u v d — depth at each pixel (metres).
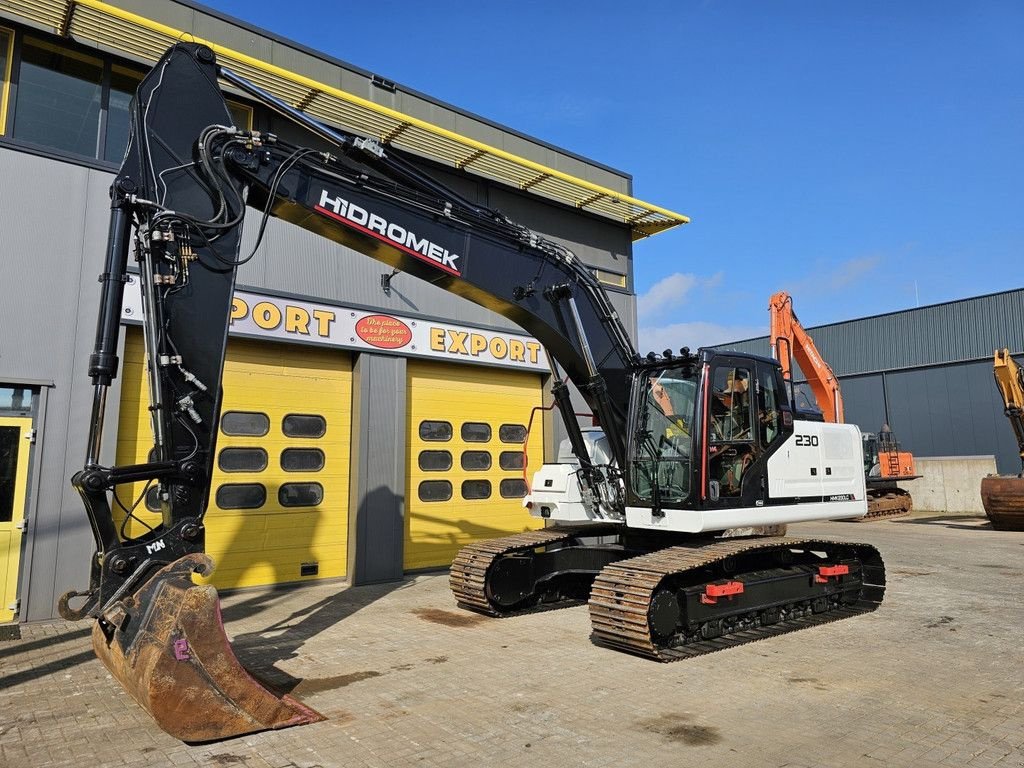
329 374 10.03
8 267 7.64
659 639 5.99
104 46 8.46
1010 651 6.18
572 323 6.98
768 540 7.12
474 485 11.37
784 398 7.45
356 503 9.80
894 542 14.86
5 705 4.84
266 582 9.20
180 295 4.79
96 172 8.29
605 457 8.95
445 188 6.21
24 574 7.37
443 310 11.09
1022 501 16.69
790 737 4.20
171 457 4.59
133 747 4.08
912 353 29.77
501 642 6.52
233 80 5.32
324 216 5.49
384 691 5.08
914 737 4.20
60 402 7.77
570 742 4.12
